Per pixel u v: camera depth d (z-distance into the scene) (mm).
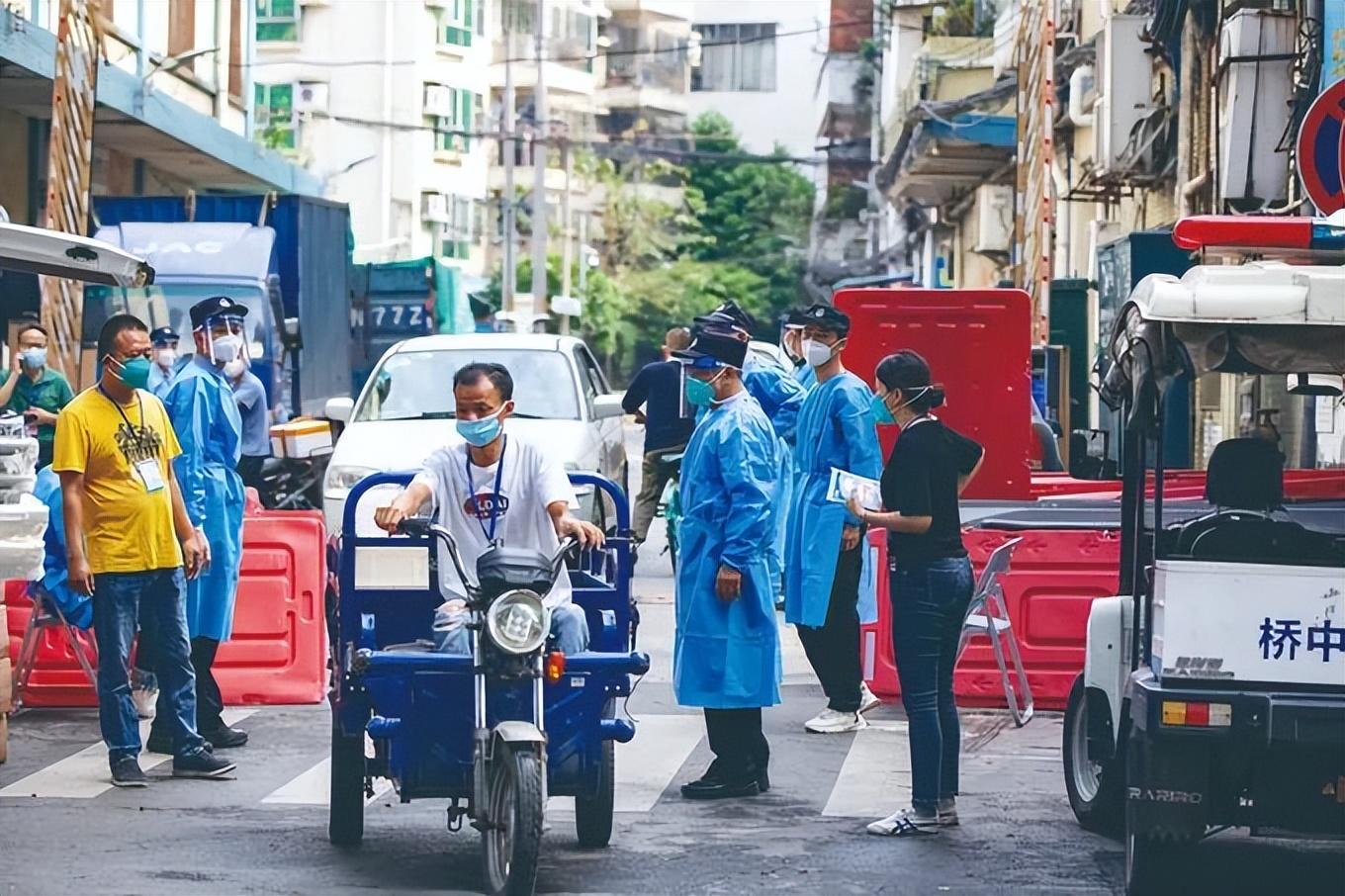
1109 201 35125
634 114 116000
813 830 11711
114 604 12734
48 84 28781
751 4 121562
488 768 9914
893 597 11508
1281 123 23266
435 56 85125
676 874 10609
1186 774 9453
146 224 27812
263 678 16125
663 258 102312
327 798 12539
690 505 12625
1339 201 14711
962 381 18469
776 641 12594
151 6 38562
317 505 25188
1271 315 9461
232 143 39594
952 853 11117
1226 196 23594
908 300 18516
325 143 81125
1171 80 31062
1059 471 24062
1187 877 10758
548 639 10203
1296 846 11633
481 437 10672
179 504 13094
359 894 10164
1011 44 49531
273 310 27219
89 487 12641
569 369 22219
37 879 10398
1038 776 13383
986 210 52062
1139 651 10617
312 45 81188
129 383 12562
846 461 14531
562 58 109812
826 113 107000
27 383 20609
